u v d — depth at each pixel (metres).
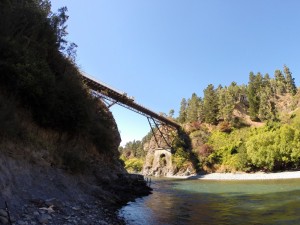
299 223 13.51
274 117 105.38
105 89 53.28
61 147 19.47
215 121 106.94
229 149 86.12
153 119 82.94
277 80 155.12
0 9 17.34
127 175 30.89
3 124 12.96
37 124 18.58
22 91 17.09
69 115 20.28
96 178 23.81
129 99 63.00
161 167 99.56
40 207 11.03
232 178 68.94
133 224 13.38
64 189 15.26
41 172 14.68
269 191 31.11
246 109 121.12
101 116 30.86
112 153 32.69
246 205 20.45
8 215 8.52
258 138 73.00
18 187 11.71
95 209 14.92
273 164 69.00
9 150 12.98
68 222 10.39
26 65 16.89
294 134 70.38
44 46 20.36
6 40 16.31
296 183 41.38
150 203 21.70
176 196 27.73
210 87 113.62
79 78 25.47
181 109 139.75
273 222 13.94
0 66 15.87
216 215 16.28
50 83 18.45
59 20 24.80
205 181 61.66
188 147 98.31
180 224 13.69
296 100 124.69
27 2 21.39
